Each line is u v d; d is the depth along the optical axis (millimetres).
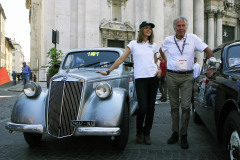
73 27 18172
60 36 17094
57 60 11484
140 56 4176
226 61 3686
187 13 22812
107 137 4797
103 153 3867
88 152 3930
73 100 3598
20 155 3805
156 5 20453
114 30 19953
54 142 4500
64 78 3734
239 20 30750
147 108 4270
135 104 5949
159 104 9586
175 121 4383
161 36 20547
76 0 18344
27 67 16031
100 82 3908
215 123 3375
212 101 3613
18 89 16906
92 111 3580
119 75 4695
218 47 4438
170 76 4246
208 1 27453
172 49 4234
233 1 30328
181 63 4098
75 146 4250
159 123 6113
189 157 3658
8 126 3688
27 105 3760
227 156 2883
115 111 3547
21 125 3600
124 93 3869
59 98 3617
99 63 5211
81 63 5309
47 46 16938
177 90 4289
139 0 20875
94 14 18531
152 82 4207
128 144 4352
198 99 5020
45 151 3996
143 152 3904
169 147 4164
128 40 20562
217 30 27922
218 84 3348
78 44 18078
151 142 4348
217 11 27578
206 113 4059
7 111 8062
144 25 4148
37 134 4211
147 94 4258
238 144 2609
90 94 3779
